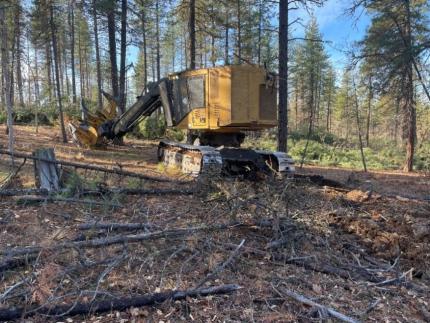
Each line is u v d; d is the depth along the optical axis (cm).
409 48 1341
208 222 601
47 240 494
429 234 646
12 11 1853
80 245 468
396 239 625
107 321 370
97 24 2608
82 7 1727
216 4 2134
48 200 680
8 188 757
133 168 1139
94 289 413
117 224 571
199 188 788
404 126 2283
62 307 374
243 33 2734
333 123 5825
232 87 973
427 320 426
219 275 463
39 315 366
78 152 1425
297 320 393
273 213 595
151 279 443
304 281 475
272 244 545
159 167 1133
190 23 1828
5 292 389
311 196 773
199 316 385
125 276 445
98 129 1435
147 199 748
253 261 513
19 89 3059
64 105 2691
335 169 1755
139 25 2722
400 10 1609
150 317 379
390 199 937
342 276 509
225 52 2734
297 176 1095
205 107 1027
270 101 1020
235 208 604
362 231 660
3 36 1027
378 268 545
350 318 398
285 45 1205
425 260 573
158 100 1231
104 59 3869
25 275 430
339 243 605
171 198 763
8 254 452
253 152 1024
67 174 793
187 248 507
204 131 1066
